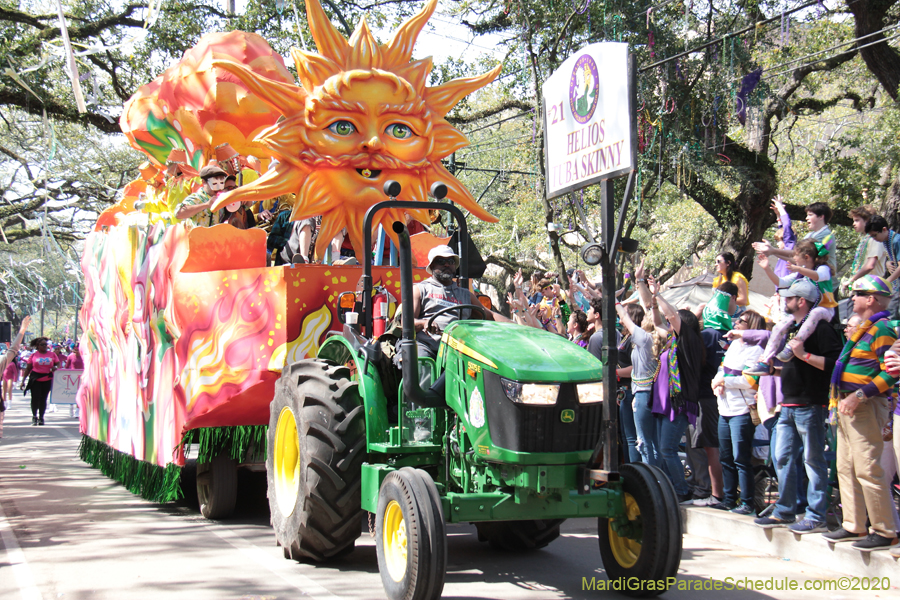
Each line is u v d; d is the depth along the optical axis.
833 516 5.95
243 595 4.62
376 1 17.31
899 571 4.84
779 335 5.75
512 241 26.67
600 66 4.25
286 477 5.64
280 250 8.09
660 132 15.98
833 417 5.25
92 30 15.39
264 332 6.12
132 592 4.69
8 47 14.48
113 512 7.37
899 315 6.26
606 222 4.25
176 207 7.76
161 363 7.18
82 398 10.94
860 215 7.43
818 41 16.81
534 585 4.91
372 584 4.86
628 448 7.71
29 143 21.19
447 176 7.70
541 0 16.16
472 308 5.31
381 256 7.46
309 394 5.14
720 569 5.34
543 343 4.66
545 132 4.88
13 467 10.54
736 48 15.27
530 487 4.27
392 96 7.29
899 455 4.96
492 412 4.34
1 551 5.76
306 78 7.29
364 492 4.89
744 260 18.62
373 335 5.34
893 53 14.52
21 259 30.12
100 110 15.59
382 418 4.99
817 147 22.59
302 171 7.22
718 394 6.46
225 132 8.16
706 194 18.59
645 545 4.44
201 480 7.02
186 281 6.59
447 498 4.32
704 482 7.12
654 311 7.04
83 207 22.08
